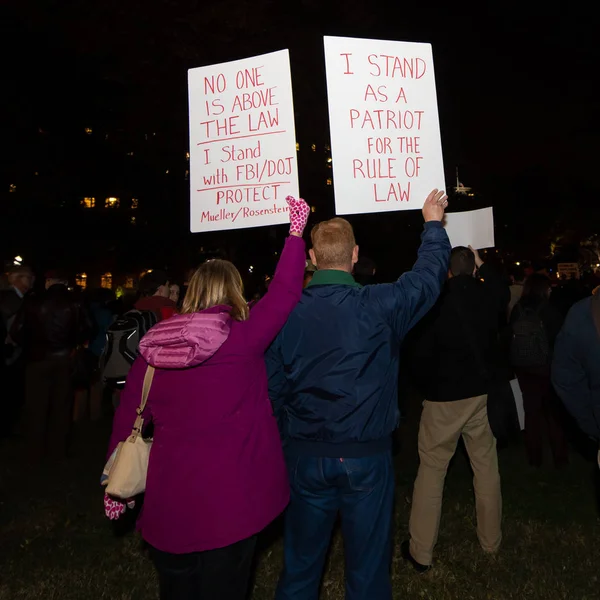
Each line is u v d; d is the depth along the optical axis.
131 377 2.60
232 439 2.40
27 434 6.32
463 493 5.11
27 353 6.29
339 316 2.59
